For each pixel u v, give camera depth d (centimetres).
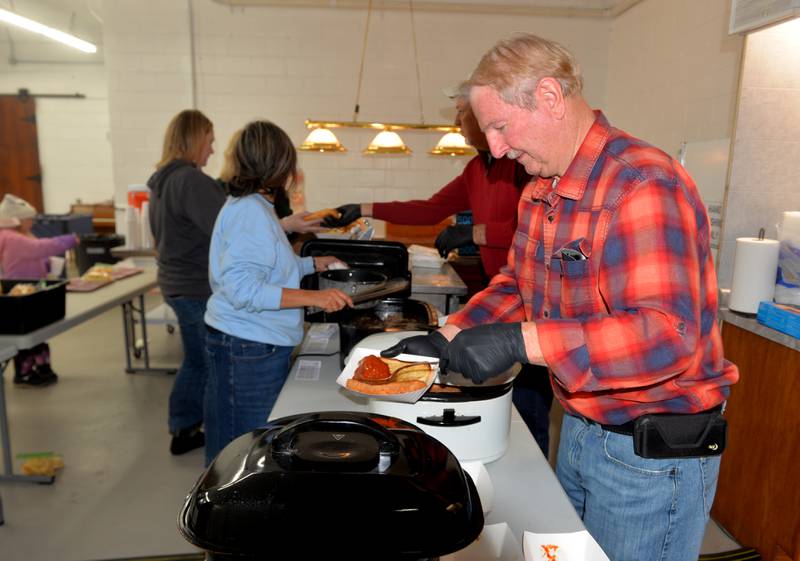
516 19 516
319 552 57
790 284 215
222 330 184
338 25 514
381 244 207
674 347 81
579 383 86
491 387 107
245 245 169
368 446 69
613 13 506
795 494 196
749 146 236
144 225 396
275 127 175
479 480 96
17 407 330
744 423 221
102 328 493
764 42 227
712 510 240
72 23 693
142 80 516
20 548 205
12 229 336
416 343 106
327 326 216
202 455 277
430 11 512
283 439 70
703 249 95
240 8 511
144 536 213
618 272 88
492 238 210
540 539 82
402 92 526
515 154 98
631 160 90
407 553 57
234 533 57
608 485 104
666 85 420
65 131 820
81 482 251
